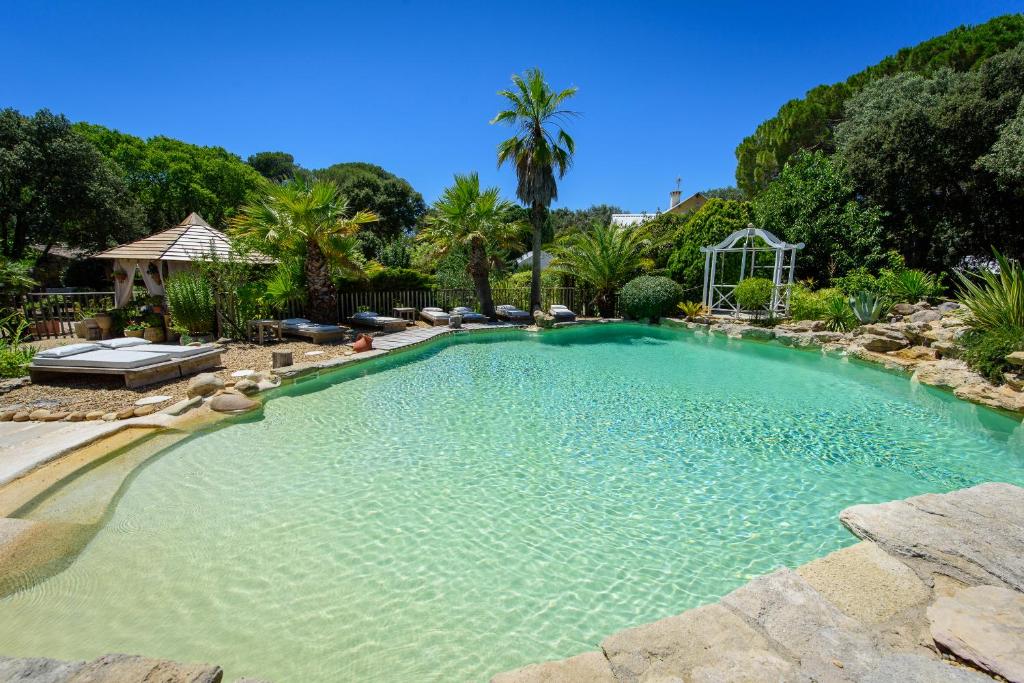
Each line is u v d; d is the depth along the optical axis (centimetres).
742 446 541
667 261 1897
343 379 847
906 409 679
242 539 347
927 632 223
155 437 526
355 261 1397
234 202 3070
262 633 257
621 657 210
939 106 1538
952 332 901
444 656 244
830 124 2331
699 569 319
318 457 502
